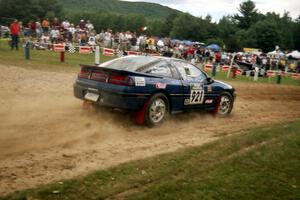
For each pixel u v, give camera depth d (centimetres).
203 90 789
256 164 500
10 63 1346
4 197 367
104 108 727
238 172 468
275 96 1385
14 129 597
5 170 434
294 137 634
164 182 422
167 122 743
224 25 9200
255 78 2120
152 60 712
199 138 641
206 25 9138
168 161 493
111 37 2652
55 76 1196
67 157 493
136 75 652
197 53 2692
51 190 385
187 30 9094
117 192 393
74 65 1573
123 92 632
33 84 1021
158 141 605
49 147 527
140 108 667
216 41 7569
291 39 9675
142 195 388
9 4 9219
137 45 2530
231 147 572
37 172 436
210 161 504
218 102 845
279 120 875
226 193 407
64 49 2178
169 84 705
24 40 2302
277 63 3125
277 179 457
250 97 1269
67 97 902
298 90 1725
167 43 2739
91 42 2491
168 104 714
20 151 501
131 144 576
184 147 575
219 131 707
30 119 668
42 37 2325
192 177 442
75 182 408
